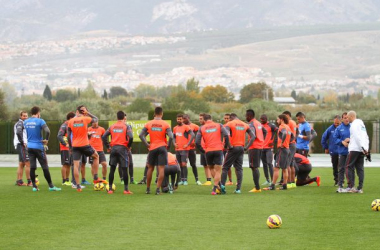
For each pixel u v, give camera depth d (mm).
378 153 62000
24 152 26984
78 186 24625
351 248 13805
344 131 24078
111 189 23922
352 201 21094
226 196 22844
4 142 61094
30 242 14547
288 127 25016
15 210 19188
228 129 23625
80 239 14844
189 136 28125
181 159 28172
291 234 15328
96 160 25250
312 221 17062
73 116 26453
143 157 52375
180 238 14922
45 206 20062
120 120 23641
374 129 65625
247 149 24031
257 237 15008
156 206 20047
